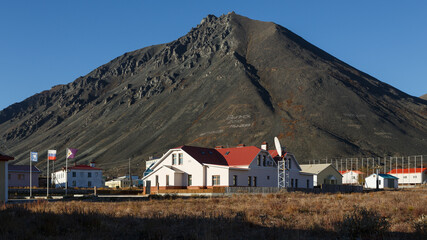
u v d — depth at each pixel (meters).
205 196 47.47
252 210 24.91
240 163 64.62
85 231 16.53
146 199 40.69
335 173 100.81
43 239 14.70
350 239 15.58
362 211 19.19
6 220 16.77
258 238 15.53
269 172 67.50
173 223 18.97
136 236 16.11
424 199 34.53
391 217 22.47
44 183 116.25
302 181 74.81
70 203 30.70
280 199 36.00
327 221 19.06
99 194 67.75
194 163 62.59
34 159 54.34
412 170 132.25
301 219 21.02
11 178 96.69
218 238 15.11
